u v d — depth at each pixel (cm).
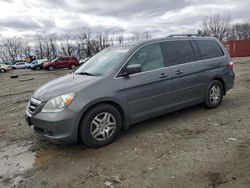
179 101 542
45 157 425
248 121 522
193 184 318
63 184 343
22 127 591
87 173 364
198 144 427
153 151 413
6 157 437
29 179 362
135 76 473
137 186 323
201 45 601
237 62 2280
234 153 387
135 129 516
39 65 3641
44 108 418
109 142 449
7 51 9281
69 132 410
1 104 931
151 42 516
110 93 440
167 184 322
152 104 497
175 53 544
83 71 513
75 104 411
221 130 483
